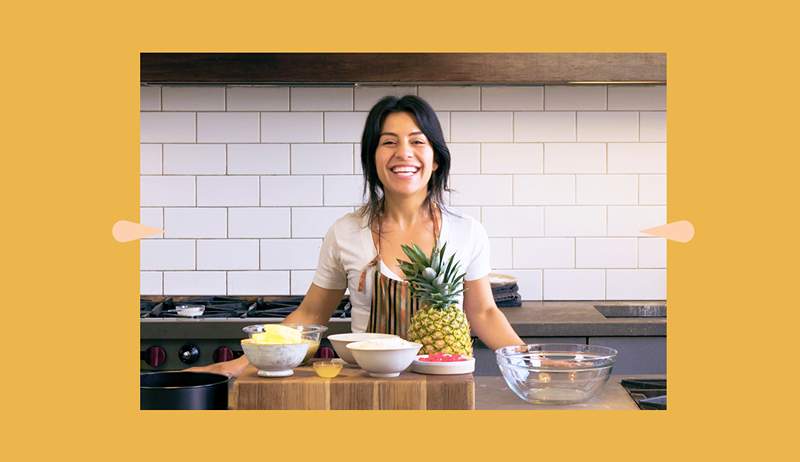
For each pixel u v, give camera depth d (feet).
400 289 9.18
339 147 14.19
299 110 14.15
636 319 12.32
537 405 7.57
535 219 14.23
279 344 7.27
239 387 7.11
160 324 11.99
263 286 14.28
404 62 12.69
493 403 7.68
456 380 7.22
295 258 14.26
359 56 12.68
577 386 7.52
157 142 14.14
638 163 14.20
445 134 14.15
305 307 9.98
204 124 14.14
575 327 11.93
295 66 12.69
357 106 14.15
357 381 7.16
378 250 9.45
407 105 9.30
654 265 14.28
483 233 9.82
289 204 14.23
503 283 13.44
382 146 9.27
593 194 14.23
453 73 12.73
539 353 8.16
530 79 12.79
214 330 12.01
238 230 14.23
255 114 14.15
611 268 14.26
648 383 8.52
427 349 7.92
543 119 14.16
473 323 9.89
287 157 14.19
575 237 14.26
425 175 9.34
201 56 12.71
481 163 14.19
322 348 12.01
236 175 14.19
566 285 14.28
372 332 9.27
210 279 14.26
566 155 14.19
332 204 14.24
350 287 9.57
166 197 14.17
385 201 9.63
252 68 12.70
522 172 14.20
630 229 14.25
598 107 14.15
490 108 14.15
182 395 6.98
